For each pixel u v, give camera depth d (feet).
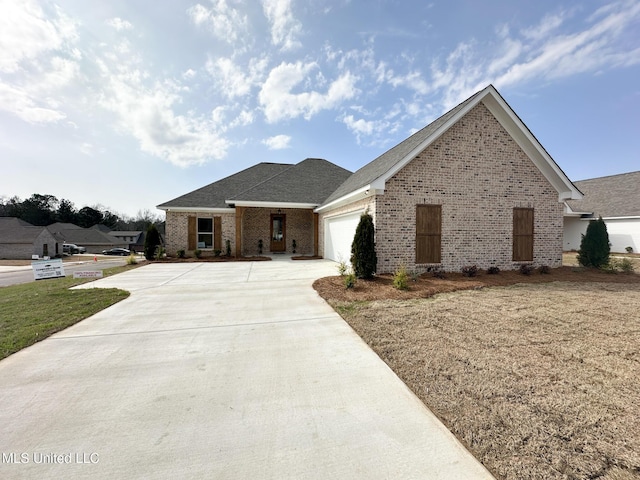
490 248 34.09
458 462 6.81
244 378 10.87
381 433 7.84
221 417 8.56
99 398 9.59
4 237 128.36
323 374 11.14
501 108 33.09
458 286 26.22
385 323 16.79
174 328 16.35
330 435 7.77
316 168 66.54
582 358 12.32
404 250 31.68
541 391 9.78
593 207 73.77
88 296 23.61
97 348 13.66
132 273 36.45
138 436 7.77
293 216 62.44
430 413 8.69
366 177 37.37
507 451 7.09
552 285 27.61
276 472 6.57
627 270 35.24
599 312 18.88
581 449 7.11
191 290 25.99
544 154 34.22
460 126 33.04
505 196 34.50
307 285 28.07
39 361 12.30
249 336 15.14
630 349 13.21
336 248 46.32
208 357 12.68
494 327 16.07
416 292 23.99
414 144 33.14
